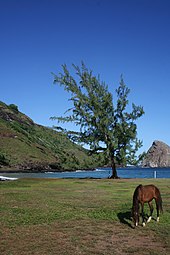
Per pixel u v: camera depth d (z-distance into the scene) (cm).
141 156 4094
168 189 2477
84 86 4144
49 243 1012
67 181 3447
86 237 1084
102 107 4031
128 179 3834
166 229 1180
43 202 1784
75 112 4072
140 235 1110
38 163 12062
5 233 1127
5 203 1742
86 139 4041
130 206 1616
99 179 3856
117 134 4053
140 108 4041
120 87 4109
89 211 1497
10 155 12038
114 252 931
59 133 4138
